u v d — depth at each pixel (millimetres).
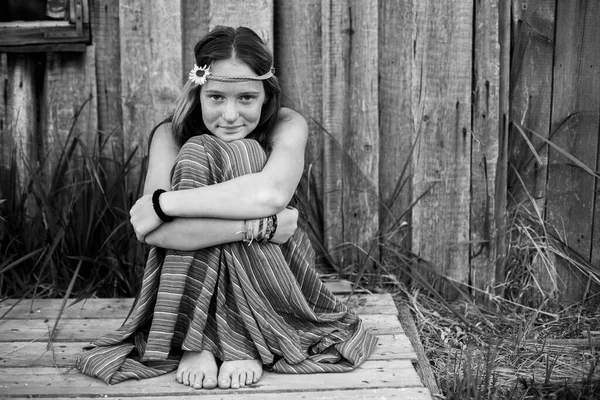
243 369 2346
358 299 3059
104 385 2328
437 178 3205
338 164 3232
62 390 2295
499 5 3104
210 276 2373
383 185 3270
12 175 3164
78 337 2691
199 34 3172
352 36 3139
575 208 3230
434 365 2717
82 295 3016
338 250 3285
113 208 3156
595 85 3145
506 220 3242
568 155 3076
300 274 2561
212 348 2398
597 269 3199
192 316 2385
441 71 3143
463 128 3170
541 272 3238
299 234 2633
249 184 2363
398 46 3150
